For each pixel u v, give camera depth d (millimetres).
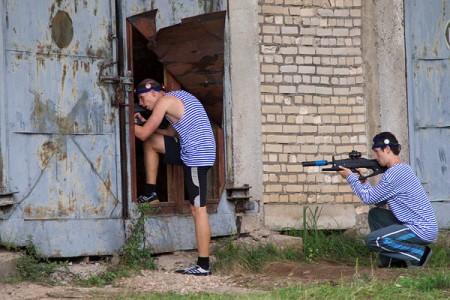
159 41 12422
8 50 11070
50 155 11367
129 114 12000
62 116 11477
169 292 10102
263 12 13719
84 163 11641
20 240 11055
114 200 11859
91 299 9570
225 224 12961
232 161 13227
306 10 13961
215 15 12648
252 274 11727
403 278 10250
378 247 11672
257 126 13469
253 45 13477
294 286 10195
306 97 13898
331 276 11234
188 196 12016
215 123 13062
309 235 13500
